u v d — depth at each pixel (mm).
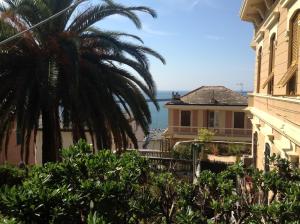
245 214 6012
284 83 9828
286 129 9211
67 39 13117
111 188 5137
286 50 10812
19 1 12750
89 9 14117
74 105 13523
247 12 16844
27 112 12898
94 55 14445
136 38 14641
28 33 13039
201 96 36250
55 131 14203
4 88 13148
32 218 4387
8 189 4547
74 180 5512
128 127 14539
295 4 9742
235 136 34500
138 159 6953
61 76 13328
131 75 14695
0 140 14523
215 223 5641
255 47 18703
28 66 13641
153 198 6434
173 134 35312
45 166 5840
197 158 21047
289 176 7555
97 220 4102
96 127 13805
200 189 6816
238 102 34875
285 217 5461
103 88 13781
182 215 5477
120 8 14023
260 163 15070
